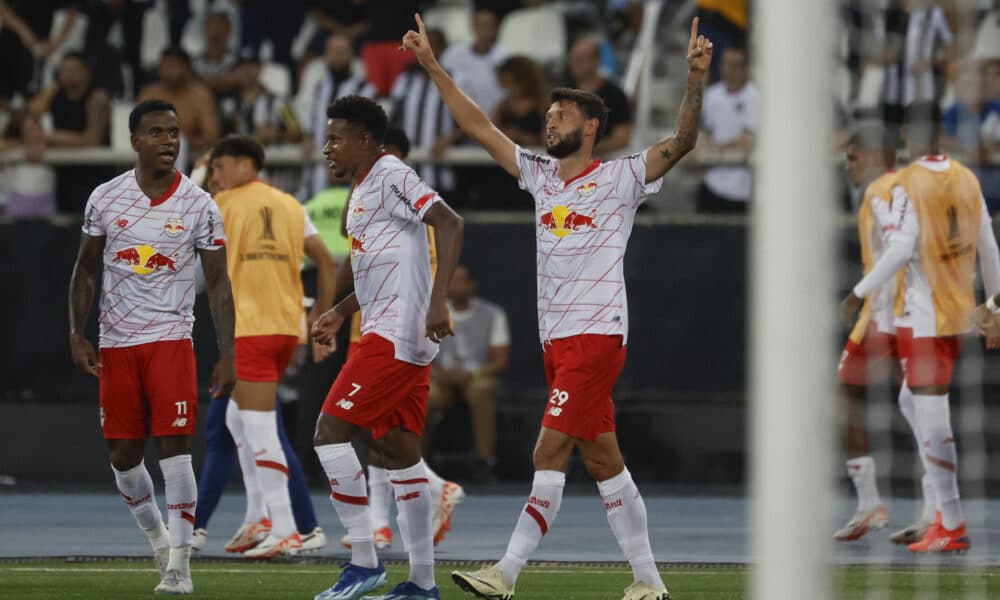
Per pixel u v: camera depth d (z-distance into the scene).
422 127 48.56
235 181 27.38
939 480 27.94
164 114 21.19
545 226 19.97
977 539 30.75
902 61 41.75
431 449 44.22
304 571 24.81
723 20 49.28
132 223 21.23
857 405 30.58
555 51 52.94
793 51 10.31
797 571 10.08
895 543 30.19
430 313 19.22
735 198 47.81
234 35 54.69
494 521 35.25
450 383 44.16
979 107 44.38
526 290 45.59
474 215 46.25
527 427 45.00
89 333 46.03
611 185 19.69
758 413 10.28
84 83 51.62
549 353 20.11
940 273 27.81
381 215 20.03
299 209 27.66
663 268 45.47
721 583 23.02
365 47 50.38
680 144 19.50
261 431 26.92
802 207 10.25
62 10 56.34
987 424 42.06
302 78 52.56
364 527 20.30
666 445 45.06
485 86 49.81
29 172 50.50
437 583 23.03
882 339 30.38
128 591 21.59
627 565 25.75
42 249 46.44
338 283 23.06
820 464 10.13
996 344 26.44
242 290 27.00
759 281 10.34
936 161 27.91
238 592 21.64
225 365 21.69
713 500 41.59
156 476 44.91
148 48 54.91
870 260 30.00
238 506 39.88
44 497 42.25
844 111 41.53
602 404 19.62
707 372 45.22
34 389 46.38
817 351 10.19
